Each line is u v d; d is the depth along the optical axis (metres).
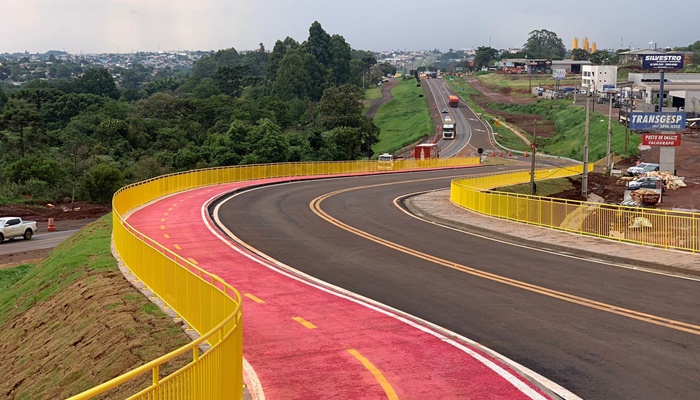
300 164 65.00
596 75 179.12
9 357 20.70
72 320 19.58
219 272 21.27
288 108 147.62
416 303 16.86
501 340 13.27
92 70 198.75
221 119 117.50
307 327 14.41
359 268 21.98
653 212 25.25
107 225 33.72
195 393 7.42
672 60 89.69
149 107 126.62
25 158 75.19
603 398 9.87
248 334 13.94
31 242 49.44
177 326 15.43
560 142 126.75
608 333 13.52
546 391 10.18
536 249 25.50
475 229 31.19
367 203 42.94
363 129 118.69
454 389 10.31
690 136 103.50
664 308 15.57
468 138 134.00
